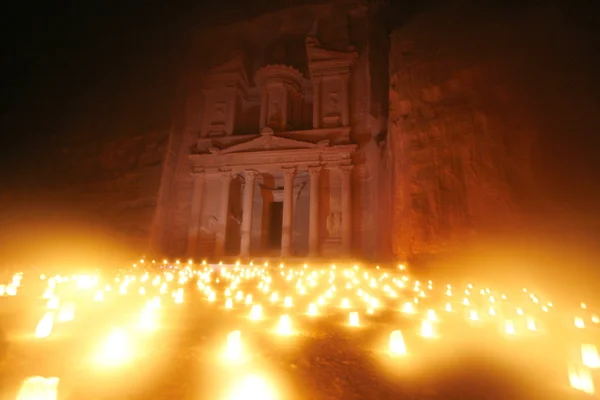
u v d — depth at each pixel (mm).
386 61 31031
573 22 17984
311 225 28641
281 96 32625
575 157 16453
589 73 16984
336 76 31797
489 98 19453
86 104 33375
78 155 31531
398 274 18688
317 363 5035
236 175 31688
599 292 14094
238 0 35469
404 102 23016
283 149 30453
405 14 30531
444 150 20172
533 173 17250
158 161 30266
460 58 21312
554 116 17375
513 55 19469
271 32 35625
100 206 29438
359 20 33188
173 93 32406
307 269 22547
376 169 27859
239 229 33344
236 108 34219
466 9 22625
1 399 3586
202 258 27562
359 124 30625
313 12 33875
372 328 7309
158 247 29016
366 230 28156
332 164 29812
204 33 35875
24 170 31812
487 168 18516
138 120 31922
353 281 16297
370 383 4469
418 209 20172
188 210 31406
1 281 13117
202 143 32812
